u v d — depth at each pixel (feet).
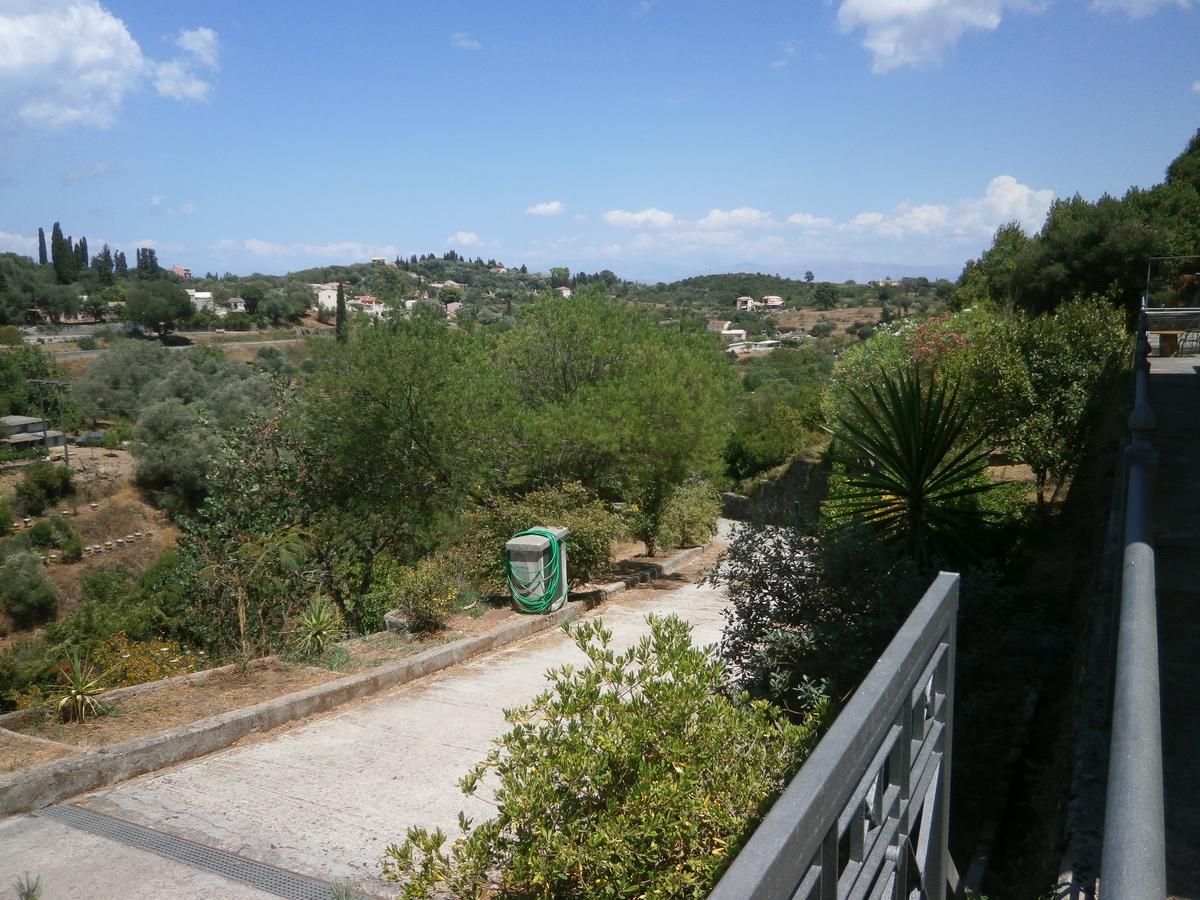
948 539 23.13
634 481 48.06
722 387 50.24
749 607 20.25
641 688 11.82
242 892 13.30
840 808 4.34
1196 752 10.90
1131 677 4.85
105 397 200.03
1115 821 3.56
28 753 18.02
